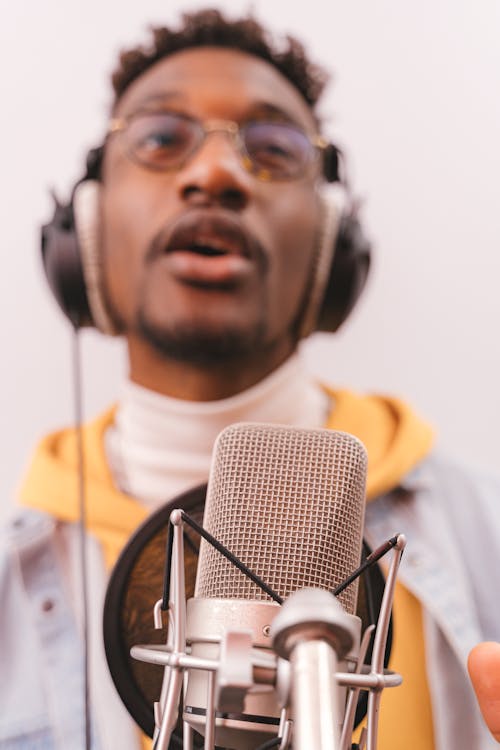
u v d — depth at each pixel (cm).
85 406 157
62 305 121
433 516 116
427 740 98
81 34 163
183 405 119
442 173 164
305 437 60
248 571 53
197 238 114
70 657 109
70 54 163
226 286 113
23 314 160
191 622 53
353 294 123
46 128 163
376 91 165
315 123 139
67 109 162
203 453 120
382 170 163
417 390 158
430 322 160
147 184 118
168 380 121
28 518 122
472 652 60
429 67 166
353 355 160
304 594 43
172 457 119
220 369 119
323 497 58
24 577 116
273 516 58
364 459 60
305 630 42
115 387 158
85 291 120
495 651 59
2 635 112
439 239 162
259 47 132
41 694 106
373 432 124
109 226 119
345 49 166
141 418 122
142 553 67
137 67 135
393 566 52
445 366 159
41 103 163
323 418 128
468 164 164
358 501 60
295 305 121
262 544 57
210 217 112
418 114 165
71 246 118
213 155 116
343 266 121
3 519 147
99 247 120
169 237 114
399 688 100
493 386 156
